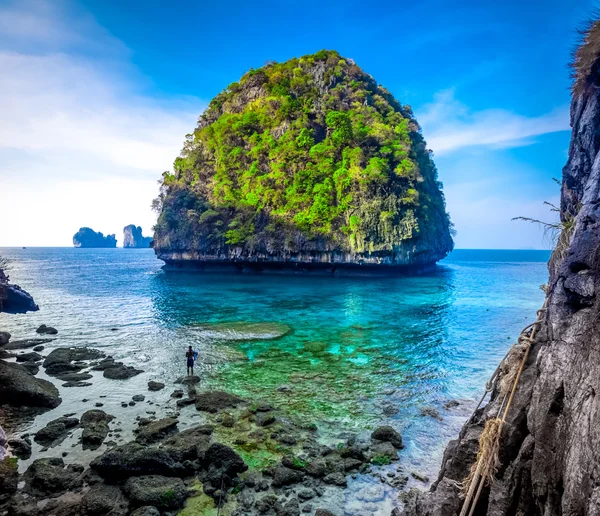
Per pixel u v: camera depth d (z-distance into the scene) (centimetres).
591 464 430
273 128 9488
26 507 1135
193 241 9175
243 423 1695
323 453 1450
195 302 5047
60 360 2516
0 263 4597
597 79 766
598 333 475
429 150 10931
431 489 923
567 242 668
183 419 1736
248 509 1149
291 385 2158
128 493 1171
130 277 8806
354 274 8556
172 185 10112
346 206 8162
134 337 3250
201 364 2528
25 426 1661
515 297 5444
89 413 1730
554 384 553
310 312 4312
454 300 5169
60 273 9975
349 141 8712
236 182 9544
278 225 8575
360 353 2775
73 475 1277
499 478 653
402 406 1891
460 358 2669
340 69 10412
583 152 834
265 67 11406
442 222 10781
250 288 6450
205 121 11688
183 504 1166
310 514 1130
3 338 3066
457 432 1638
